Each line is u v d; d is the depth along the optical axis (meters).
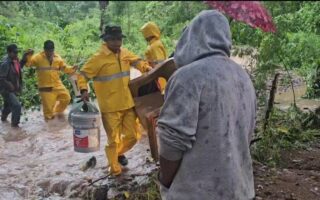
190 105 2.77
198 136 2.83
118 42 6.07
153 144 5.18
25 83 11.45
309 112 8.00
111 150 6.16
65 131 8.79
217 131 2.81
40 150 7.57
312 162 6.28
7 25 14.45
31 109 10.70
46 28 17.36
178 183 2.92
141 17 21.14
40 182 6.20
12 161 7.13
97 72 6.07
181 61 2.96
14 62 9.40
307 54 9.77
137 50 17.28
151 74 5.31
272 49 6.72
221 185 2.85
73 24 18.70
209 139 2.82
